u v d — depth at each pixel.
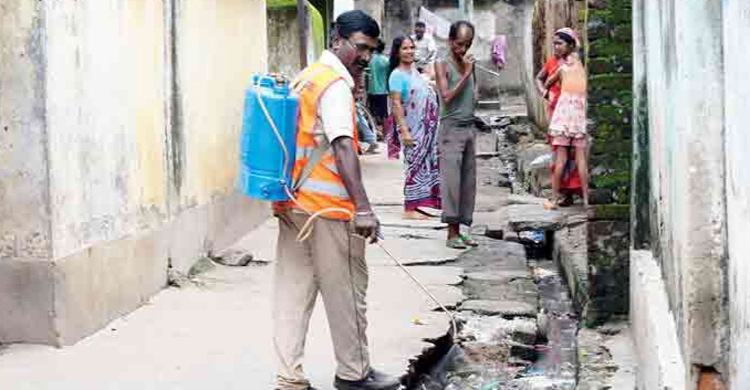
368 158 17.20
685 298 4.32
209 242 9.26
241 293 7.98
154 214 7.88
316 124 5.28
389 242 10.08
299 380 5.47
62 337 6.38
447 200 9.73
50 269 6.29
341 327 5.48
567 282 8.72
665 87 5.47
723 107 4.14
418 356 6.38
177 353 6.36
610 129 7.03
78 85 6.58
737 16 3.69
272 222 11.30
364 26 5.32
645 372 5.56
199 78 9.16
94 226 6.81
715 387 4.20
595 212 7.09
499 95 27.06
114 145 7.13
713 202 4.14
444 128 9.70
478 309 7.76
